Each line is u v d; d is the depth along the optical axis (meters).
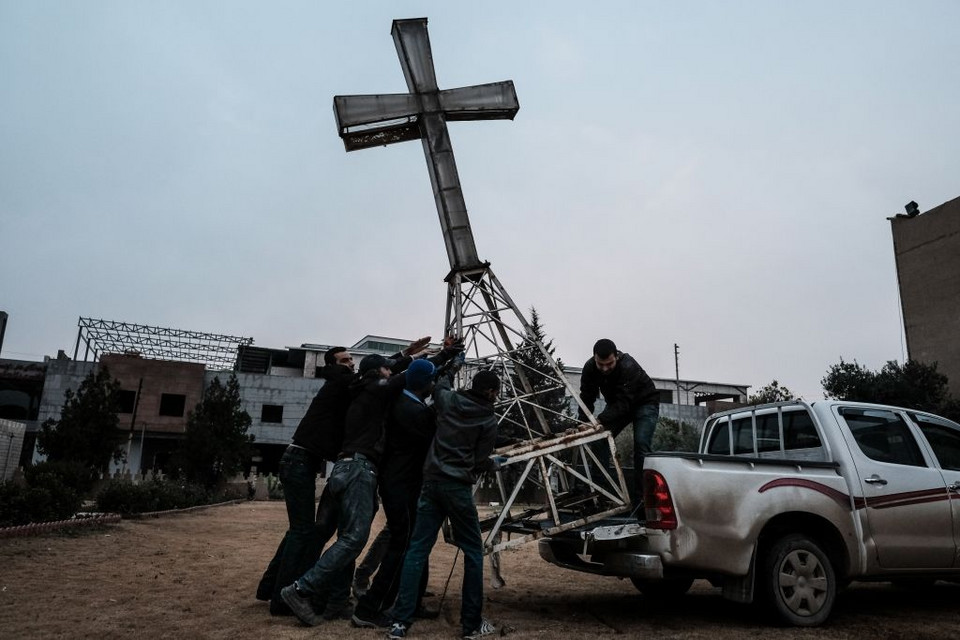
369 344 52.84
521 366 6.76
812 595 5.09
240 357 47.38
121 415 37.12
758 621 5.26
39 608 5.07
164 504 15.67
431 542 4.57
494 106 8.09
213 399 25.62
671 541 4.87
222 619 4.82
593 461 6.11
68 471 13.52
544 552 6.02
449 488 4.51
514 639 4.38
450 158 7.70
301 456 5.18
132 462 36.38
